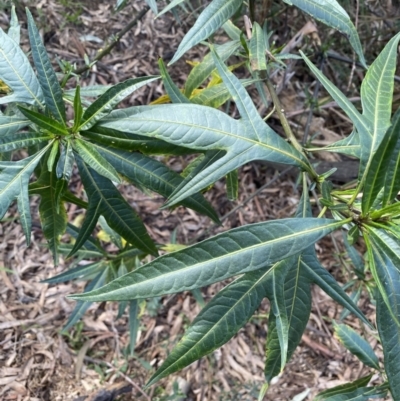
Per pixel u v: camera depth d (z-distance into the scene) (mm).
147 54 1201
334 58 926
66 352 993
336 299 358
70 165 323
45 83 314
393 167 281
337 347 1064
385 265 305
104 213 381
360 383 443
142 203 1136
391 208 288
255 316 1064
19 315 1017
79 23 1171
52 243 429
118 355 1006
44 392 953
